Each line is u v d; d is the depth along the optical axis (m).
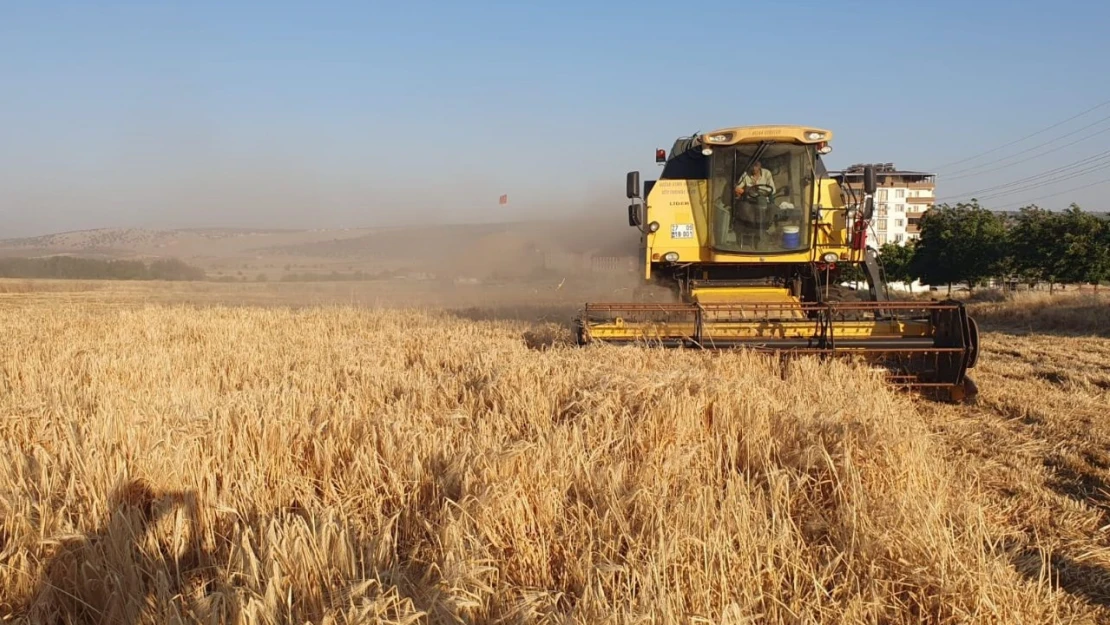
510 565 3.80
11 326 15.00
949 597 3.61
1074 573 4.36
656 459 4.80
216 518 4.25
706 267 11.80
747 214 11.02
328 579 3.43
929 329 9.19
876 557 3.87
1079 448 6.84
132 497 4.37
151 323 14.94
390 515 4.39
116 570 3.60
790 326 9.26
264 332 14.12
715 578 3.52
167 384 8.05
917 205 95.06
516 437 5.43
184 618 3.23
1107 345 15.12
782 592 3.66
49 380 7.97
